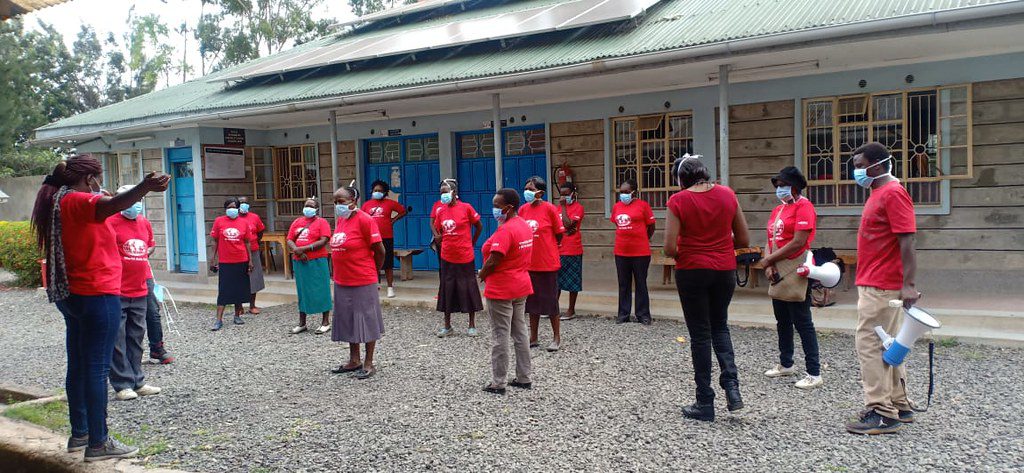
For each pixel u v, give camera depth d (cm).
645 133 1037
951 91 838
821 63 869
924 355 652
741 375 609
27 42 3156
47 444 480
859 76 882
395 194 1288
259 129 1384
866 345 460
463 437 479
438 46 1053
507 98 1076
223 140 1311
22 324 1027
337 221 659
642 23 948
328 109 1087
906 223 436
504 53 1009
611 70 834
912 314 427
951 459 412
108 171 1455
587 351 718
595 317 889
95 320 451
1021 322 695
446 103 1119
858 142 898
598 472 410
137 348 622
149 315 730
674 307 883
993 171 825
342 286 648
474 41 1023
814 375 567
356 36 1450
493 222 1200
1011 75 805
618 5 1009
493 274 583
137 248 623
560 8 1112
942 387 557
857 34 692
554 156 1114
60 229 440
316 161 1355
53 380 697
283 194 1401
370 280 652
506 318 585
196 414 558
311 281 861
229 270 937
